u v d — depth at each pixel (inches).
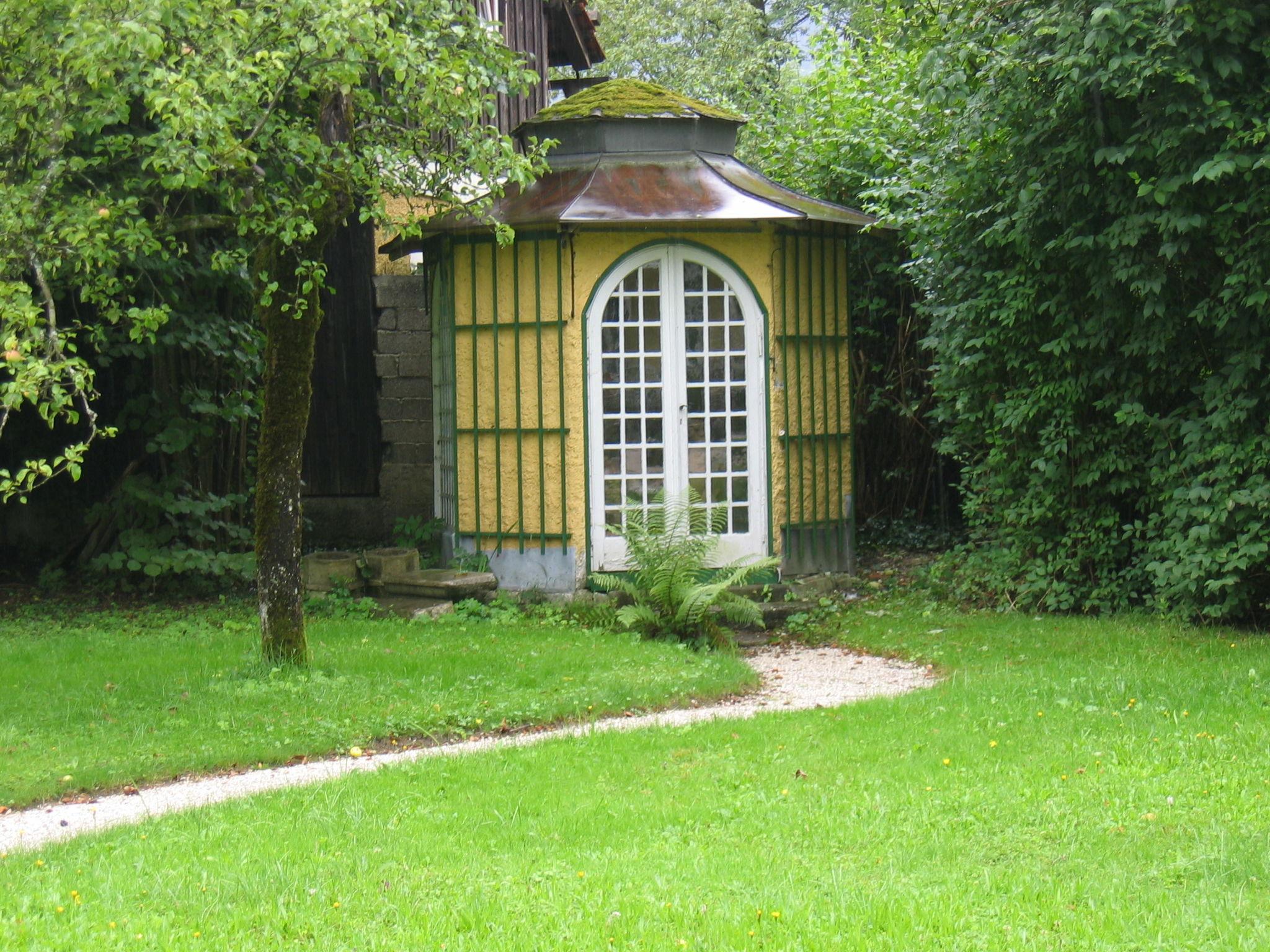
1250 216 358.6
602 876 192.5
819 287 490.3
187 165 282.4
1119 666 334.0
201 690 325.1
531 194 478.9
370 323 583.5
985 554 463.5
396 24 339.6
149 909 183.5
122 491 490.0
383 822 224.7
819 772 251.0
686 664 363.9
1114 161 367.9
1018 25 388.8
